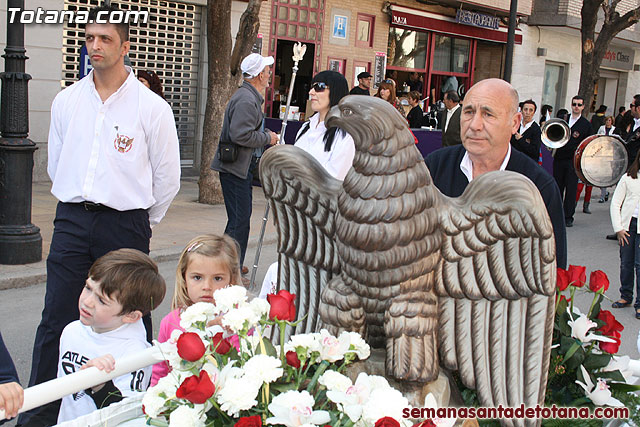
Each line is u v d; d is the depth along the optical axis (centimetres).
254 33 982
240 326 173
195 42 1362
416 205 181
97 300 292
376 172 181
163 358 203
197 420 165
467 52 2005
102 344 296
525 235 179
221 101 1018
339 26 1591
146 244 365
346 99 185
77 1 1160
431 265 187
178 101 1362
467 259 188
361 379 170
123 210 351
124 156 347
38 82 1092
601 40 1645
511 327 188
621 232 687
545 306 184
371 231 181
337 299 193
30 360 474
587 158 1059
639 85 2975
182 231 840
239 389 158
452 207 187
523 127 990
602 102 2889
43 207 905
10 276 622
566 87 2408
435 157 308
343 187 188
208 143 1022
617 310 694
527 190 178
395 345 186
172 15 1313
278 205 208
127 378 279
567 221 1161
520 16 2023
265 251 816
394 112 183
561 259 285
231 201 656
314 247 207
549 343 186
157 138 355
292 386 175
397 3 1709
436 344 189
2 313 560
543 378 187
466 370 193
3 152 652
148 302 299
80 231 347
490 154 271
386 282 184
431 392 193
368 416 157
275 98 1521
